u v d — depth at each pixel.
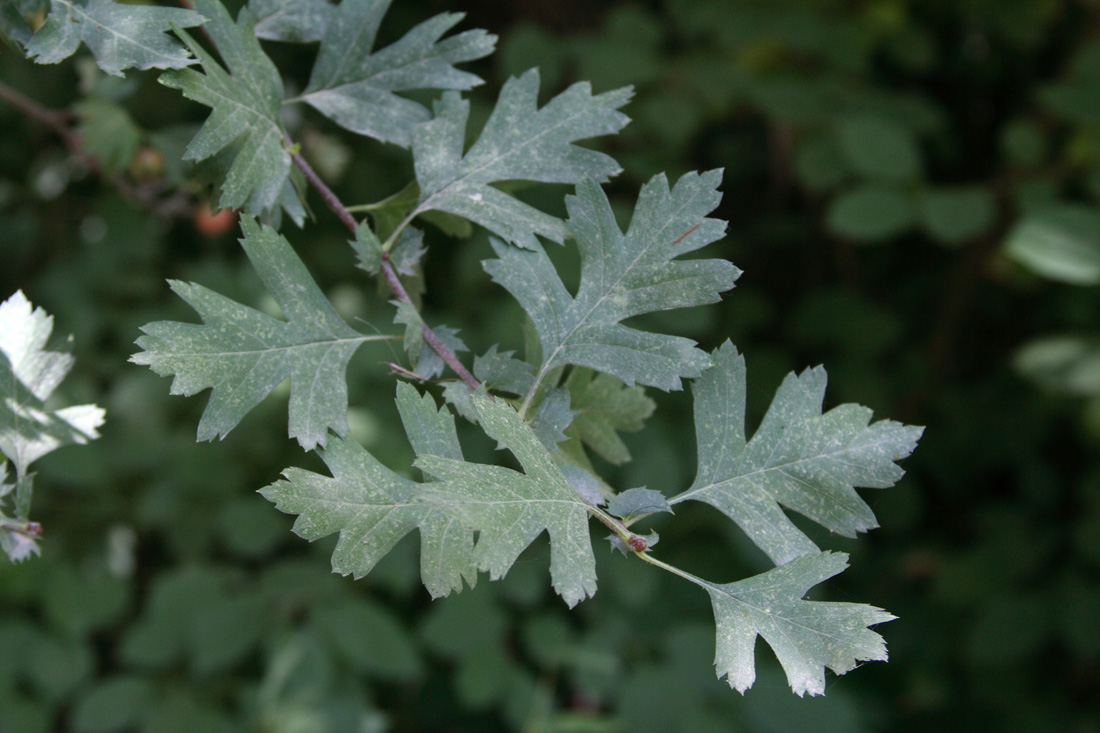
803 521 0.57
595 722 0.96
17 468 0.43
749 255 1.61
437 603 0.99
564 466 0.41
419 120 0.46
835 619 0.41
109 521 1.05
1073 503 1.42
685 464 1.17
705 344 1.40
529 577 1.02
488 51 0.46
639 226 0.43
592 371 0.45
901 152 1.10
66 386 1.00
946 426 1.50
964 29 1.48
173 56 0.42
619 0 1.47
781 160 1.55
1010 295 1.54
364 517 0.41
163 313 1.06
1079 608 1.26
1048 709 1.34
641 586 1.02
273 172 0.44
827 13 1.33
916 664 1.38
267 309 1.01
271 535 1.02
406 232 0.44
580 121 0.44
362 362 1.03
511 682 0.98
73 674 0.95
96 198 0.89
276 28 0.46
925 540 1.51
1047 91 1.11
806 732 0.95
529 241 0.43
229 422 0.41
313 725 0.92
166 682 0.98
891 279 1.60
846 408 0.42
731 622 0.41
